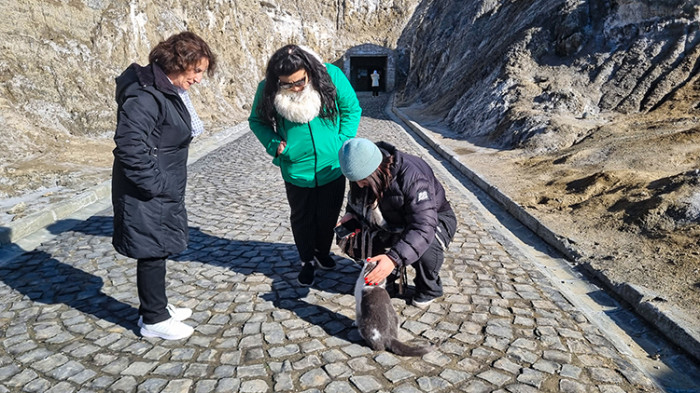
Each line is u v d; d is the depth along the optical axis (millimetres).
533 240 5523
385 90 33281
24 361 3080
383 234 3545
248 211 6328
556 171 7953
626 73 11484
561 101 11289
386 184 3158
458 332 3436
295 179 3850
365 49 32531
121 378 2918
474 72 16734
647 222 5141
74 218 5902
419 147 11875
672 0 11430
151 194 2848
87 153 8859
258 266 4582
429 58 25094
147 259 3105
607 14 12719
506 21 18000
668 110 9961
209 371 2988
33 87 9633
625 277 4238
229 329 3475
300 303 3867
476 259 4781
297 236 4090
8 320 3572
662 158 7195
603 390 2822
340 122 3885
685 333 3293
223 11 21109
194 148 10531
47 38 10750
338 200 4082
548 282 4293
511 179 7906
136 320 3598
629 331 3582
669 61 11078
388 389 2816
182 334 3340
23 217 5492
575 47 12828
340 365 3049
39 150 8578
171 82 2893
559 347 3258
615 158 7730
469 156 10016
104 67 11805
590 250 4898
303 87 3533
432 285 3725
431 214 3170
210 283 4219
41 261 4641
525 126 10570
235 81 20219
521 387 2838
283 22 31188
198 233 5461
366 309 3197
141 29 14258
